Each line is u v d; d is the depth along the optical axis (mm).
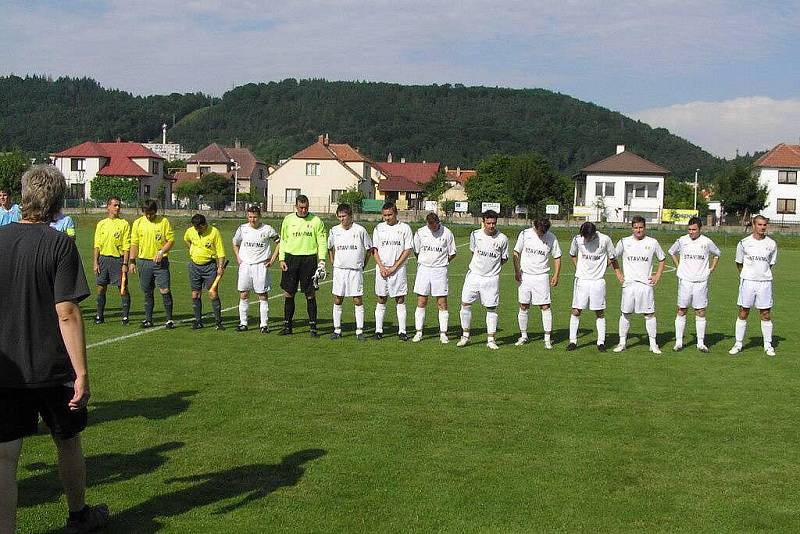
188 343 11922
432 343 12570
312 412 7945
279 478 5992
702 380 10008
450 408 8227
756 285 12094
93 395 8500
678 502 5648
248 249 13000
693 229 12219
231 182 85250
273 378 9516
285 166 77062
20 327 4453
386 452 6664
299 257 12641
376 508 5422
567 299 20031
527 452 6746
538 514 5367
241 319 13273
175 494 5645
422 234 12445
